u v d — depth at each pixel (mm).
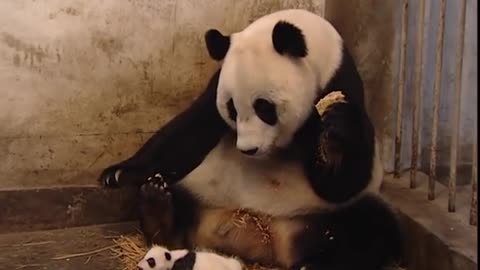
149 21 4637
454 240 3859
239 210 4223
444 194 4508
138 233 4648
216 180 4293
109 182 4352
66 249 4430
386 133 4836
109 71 4645
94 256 4352
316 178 4023
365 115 4035
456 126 4109
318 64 3848
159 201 4199
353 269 4031
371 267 4070
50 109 4605
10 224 4637
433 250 3936
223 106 3842
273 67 3674
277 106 3701
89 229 4711
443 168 4883
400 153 4781
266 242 4188
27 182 4668
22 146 4609
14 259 4281
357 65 4789
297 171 4113
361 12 4723
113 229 4711
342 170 3908
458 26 4312
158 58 4707
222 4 4746
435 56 4738
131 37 4633
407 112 4816
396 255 4230
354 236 4105
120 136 4762
